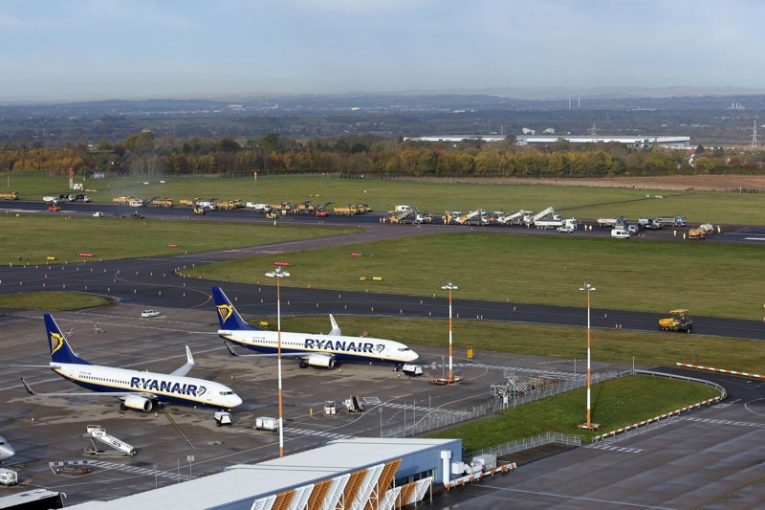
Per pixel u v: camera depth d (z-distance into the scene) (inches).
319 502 4003.4
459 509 4318.4
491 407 5984.3
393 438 5012.3
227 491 3905.0
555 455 5088.6
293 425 5674.2
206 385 5846.5
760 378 6653.5
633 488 4557.1
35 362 7111.2
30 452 5206.7
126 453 5142.7
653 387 6387.8
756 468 4820.4
